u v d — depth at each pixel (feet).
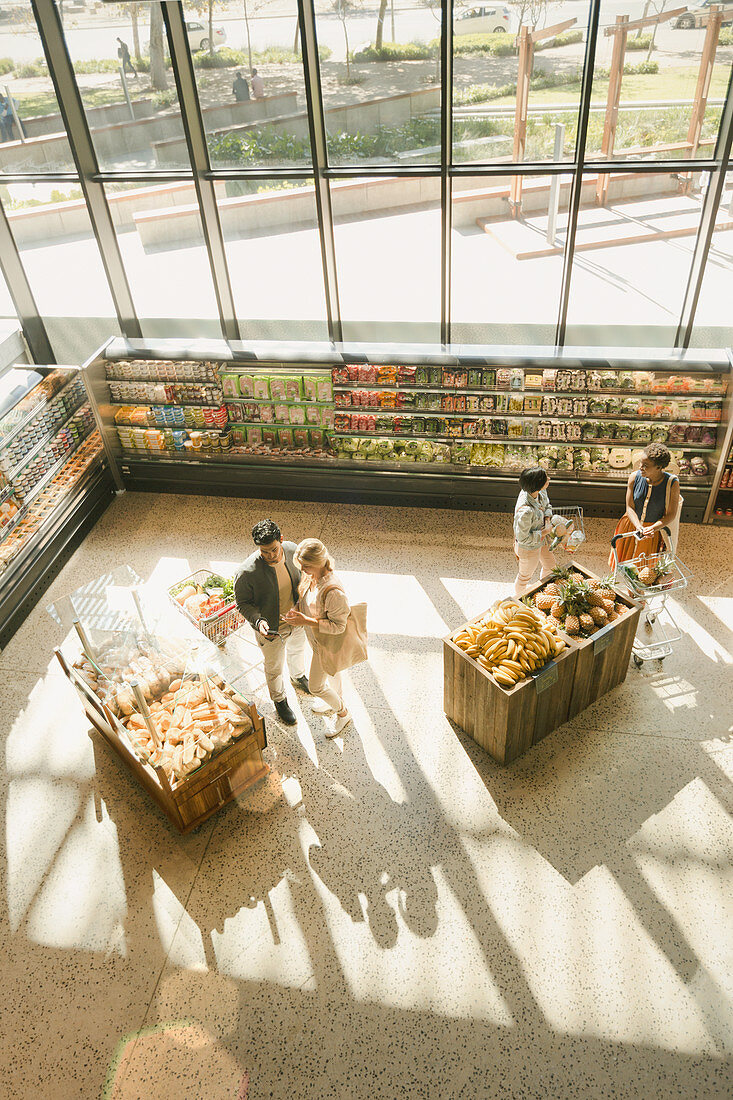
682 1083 11.87
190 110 21.02
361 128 20.86
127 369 25.14
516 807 16.01
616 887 14.48
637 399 22.48
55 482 24.34
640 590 18.04
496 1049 12.39
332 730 17.72
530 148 20.49
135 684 14.19
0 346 25.22
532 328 23.72
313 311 24.61
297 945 13.97
